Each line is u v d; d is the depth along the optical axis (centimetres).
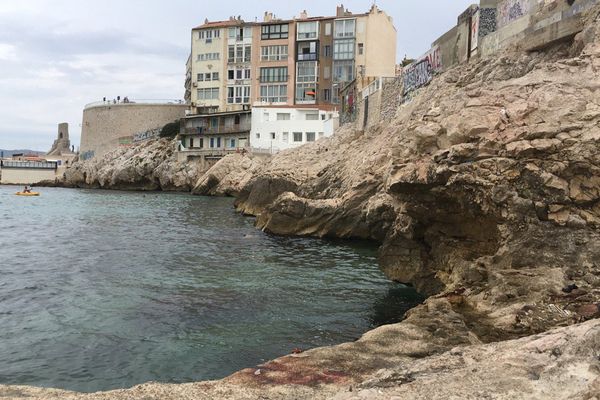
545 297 974
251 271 2070
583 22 1723
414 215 1523
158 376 1007
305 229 3181
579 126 1159
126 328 1298
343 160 4122
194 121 8431
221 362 1082
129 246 2700
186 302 1557
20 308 1465
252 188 4784
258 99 8219
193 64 8694
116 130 9938
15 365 1055
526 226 1149
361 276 1992
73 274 1942
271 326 1335
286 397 607
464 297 1117
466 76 2545
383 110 4181
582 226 1096
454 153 1279
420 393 543
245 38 8269
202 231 3375
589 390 468
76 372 1024
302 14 8425
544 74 1366
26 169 11069
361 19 7594
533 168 1161
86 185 9869
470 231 1406
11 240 2897
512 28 2302
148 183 8700
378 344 823
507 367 586
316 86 7838
